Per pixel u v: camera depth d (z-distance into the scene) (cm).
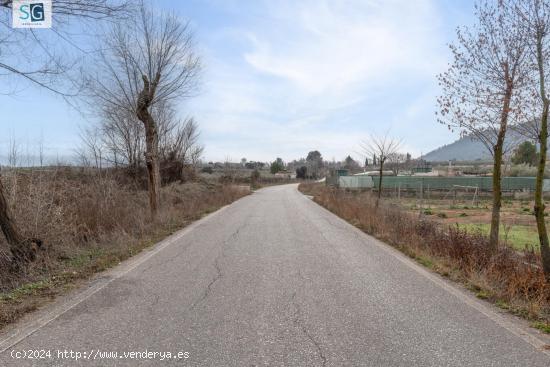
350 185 4494
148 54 1529
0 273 682
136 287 627
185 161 3055
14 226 734
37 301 552
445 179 4422
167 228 1324
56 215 900
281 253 923
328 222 1590
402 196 3628
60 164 1448
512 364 373
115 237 1018
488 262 718
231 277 695
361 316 500
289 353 392
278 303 549
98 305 536
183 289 616
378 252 945
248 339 425
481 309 531
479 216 2058
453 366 368
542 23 668
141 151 2297
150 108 1780
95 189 1284
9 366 364
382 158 1875
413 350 402
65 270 718
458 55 764
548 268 660
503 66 716
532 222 1762
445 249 860
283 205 2562
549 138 692
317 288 628
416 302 559
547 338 436
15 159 1010
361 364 371
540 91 678
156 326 461
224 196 2833
